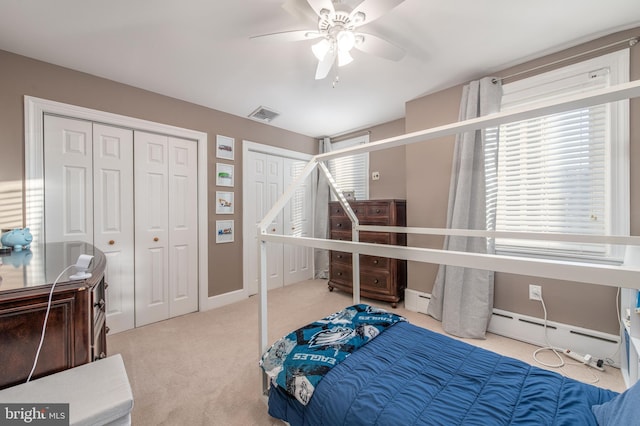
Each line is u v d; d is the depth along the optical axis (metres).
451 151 2.62
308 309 3.01
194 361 1.99
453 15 1.67
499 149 2.36
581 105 0.76
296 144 4.04
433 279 2.82
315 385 1.12
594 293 1.96
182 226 2.86
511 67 2.27
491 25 1.76
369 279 3.22
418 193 2.86
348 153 1.50
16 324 0.86
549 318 2.14
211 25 1.72
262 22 1.70
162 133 2.71
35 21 1.66
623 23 1.75
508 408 0.95
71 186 2.22
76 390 0.84
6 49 1.93
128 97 2.48
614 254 1.89
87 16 1.62
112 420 0.79
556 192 2.11
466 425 0.87
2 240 1.57
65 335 0.94
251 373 1.85
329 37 1.55
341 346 1.34
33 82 2.04
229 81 2.45
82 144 2.28
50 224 2.13
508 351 2.09
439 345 1.40
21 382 0.87
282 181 3.90
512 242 2.30
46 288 0.91
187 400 1.59
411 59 2.14
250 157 3.49
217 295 3.11
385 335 1.50
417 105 2.84
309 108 3.11
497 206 2.37
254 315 2.84
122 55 2.03
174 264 2.80
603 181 1.92
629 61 1.82
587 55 1.96
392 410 0.94
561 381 1.10
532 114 0.85
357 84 2.54
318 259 4.38
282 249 3.94
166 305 2.75
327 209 4.26
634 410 0.72
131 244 2.54
